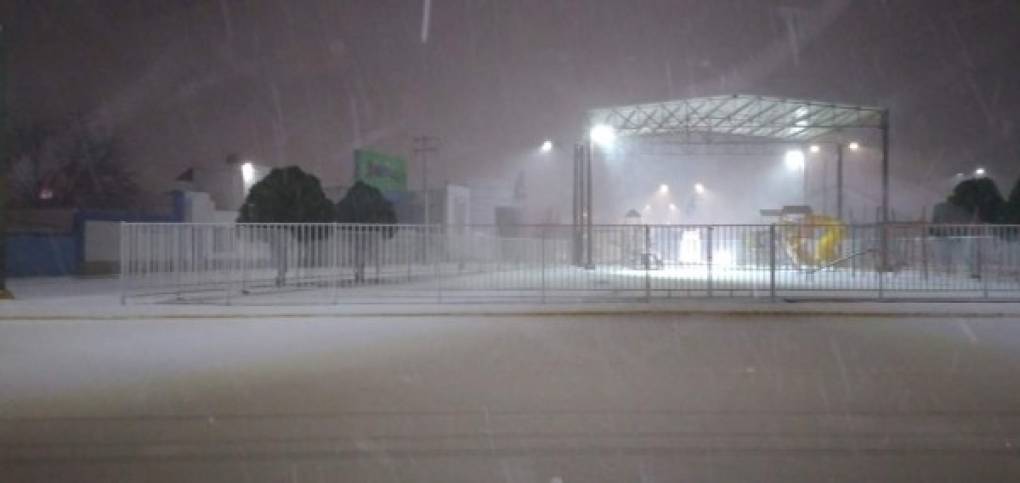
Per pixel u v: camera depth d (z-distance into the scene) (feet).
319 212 70.13
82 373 30.60
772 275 58.75
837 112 99.55
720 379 29.17
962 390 27.12
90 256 100.68
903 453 19.76
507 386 27.86
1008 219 88.48
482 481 17.71
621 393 26.63
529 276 59.88
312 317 50.49
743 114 101.55
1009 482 17.67
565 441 20.79
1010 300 57.57
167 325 46.80
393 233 61.05
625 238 61.16
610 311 51.93
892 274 61.41
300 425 22.40
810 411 24.03
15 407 24.62
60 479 17.87
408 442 20.70
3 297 61.21
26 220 114.73
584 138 105.29
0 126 62.39
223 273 59.26
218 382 28.63
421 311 52.34
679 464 18.89
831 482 17.65
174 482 17.66
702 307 53.83
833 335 41.78
